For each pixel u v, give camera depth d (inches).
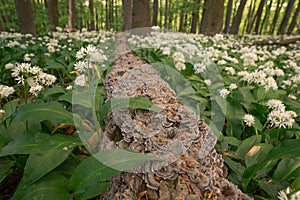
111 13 883.4
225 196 54.4
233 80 152.4
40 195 47.2
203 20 498.9
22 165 66.3
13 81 151.3
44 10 446.9
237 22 624.7
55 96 112.3
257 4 1080.2
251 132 102.4
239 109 109.3
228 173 74.5
